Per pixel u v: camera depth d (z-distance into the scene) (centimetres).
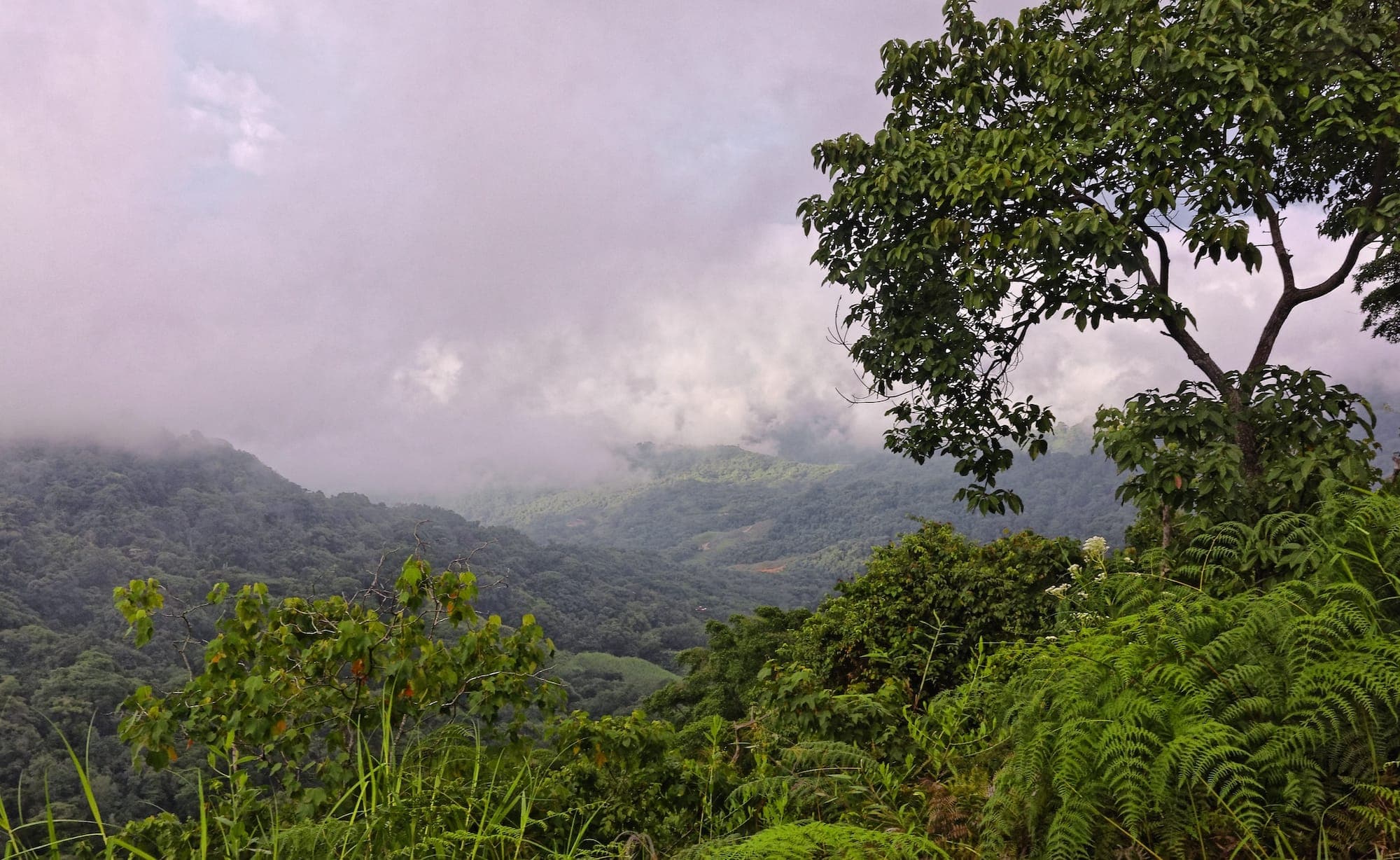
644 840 273
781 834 214
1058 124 584
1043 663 268
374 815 225
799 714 387
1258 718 202
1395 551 236
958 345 614
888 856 204
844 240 659
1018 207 588
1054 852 190
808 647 866
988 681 332
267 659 385
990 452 671
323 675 371
